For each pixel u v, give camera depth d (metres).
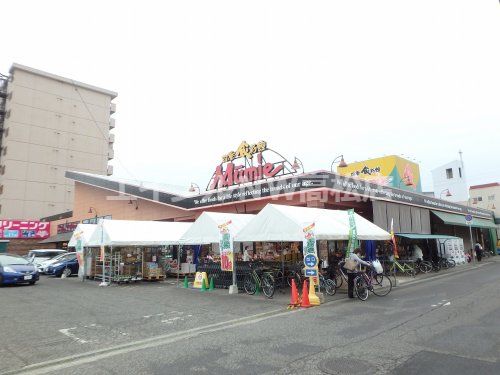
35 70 56.25
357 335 7.32
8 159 52.59
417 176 32.84
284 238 12.54
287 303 11.68
